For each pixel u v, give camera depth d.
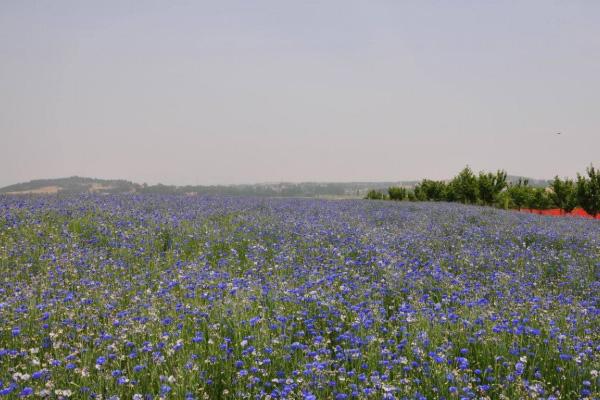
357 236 12.87
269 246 11.59
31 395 4.00
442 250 12.07
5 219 12.02
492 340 5.73
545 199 46.91
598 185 35.66
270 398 4.27
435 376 4.88
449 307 7.40
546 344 5.75
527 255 11.58
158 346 5.24
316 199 28.41
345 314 6.64
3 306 6.05
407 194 58.25
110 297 7.09
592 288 9.04
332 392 4.40
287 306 6.93
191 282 8.03
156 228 12.68
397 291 8.11
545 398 4.43
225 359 5.03
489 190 42.44
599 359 5.31
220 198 24.09
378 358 5.29
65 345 5.16
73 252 9.69
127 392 4.41
